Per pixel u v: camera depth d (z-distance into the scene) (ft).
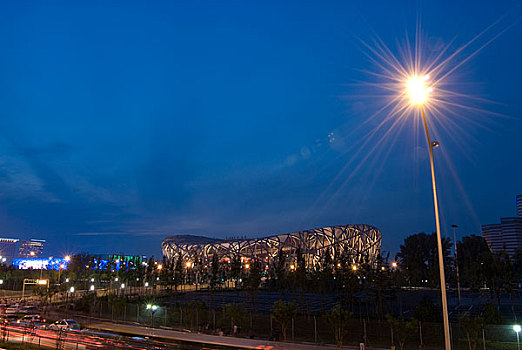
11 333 128.16
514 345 106.83
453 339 115.96
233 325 138.72
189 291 303.27
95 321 168.14
